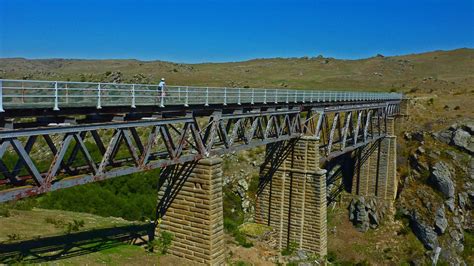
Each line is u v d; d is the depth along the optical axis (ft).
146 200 130.62
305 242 110.52
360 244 157.07
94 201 129.39
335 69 522.47
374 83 397.60
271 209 115.55
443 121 200.34
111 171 56.65
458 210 168.66
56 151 52.11
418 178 178.40
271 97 94.12
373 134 170.71
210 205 70.79
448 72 475.72
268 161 116.57
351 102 142.92
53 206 124.47
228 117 80.53
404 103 205.98
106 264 64.39
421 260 151.53
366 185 179.52
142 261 69.05
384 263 149.79
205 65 585.22
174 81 344.08
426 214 165.48
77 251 68.64
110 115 58.08
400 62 548.31
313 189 109.40
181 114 71.15
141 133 169.89
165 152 75.31
